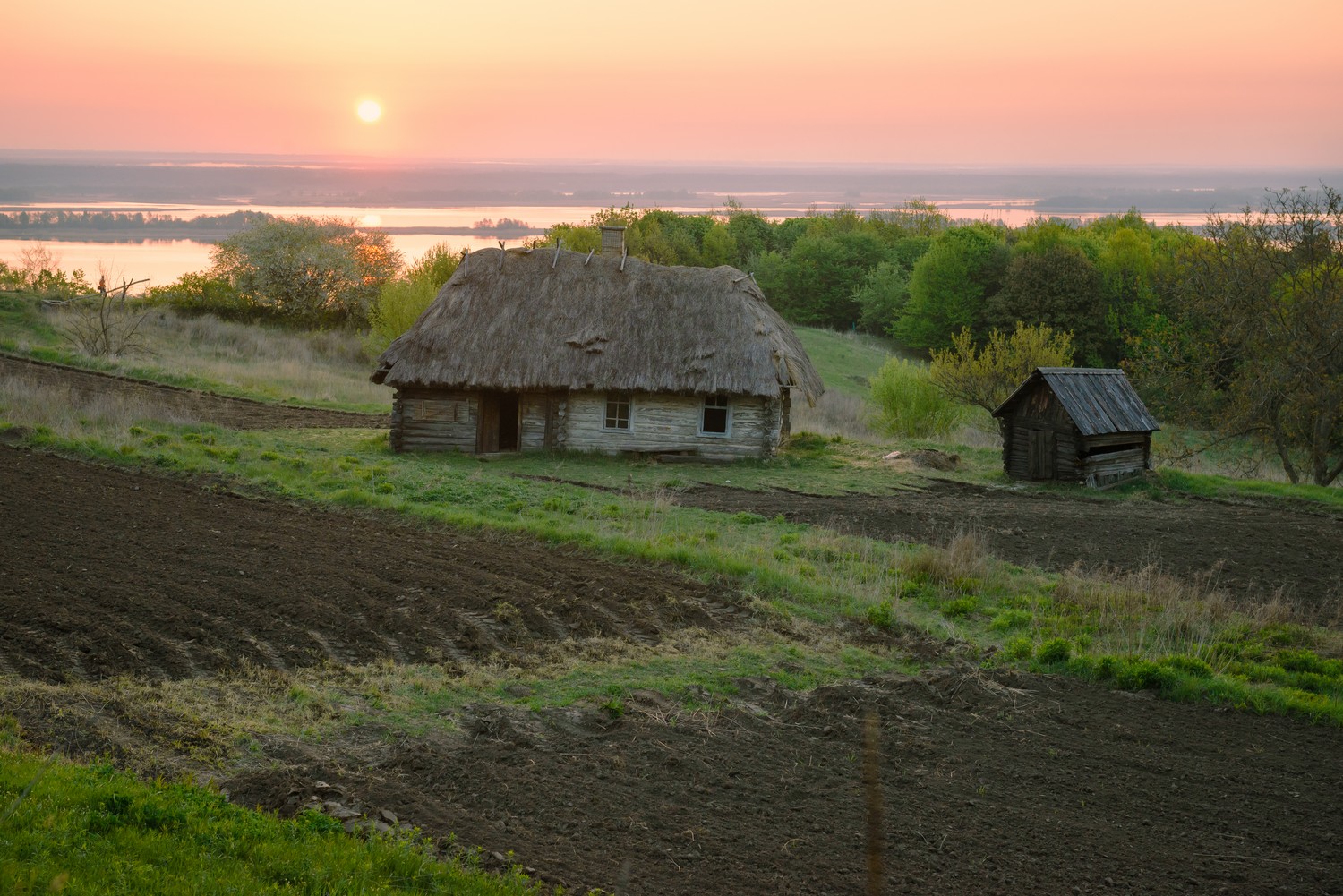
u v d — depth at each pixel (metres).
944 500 24.62
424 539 16.88
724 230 103.12
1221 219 34.78
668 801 8.52
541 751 9.35
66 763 7.70
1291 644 14.78
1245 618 15.80
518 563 15.59
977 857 8.00
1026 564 18.89
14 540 14.02
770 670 12.26
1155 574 18.42
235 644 11.14
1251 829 8.90
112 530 15.18
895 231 114.31
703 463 28.70
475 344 28.64
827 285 93.00
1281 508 25.75
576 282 30.17
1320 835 8.84
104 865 5.61
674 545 16.98
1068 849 8.26
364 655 11.38
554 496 20.92
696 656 12.48
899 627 14.34
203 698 9.70
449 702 10.41
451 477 22.19
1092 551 20.09
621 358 28.47
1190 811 9.20
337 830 7.04
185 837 6.36
